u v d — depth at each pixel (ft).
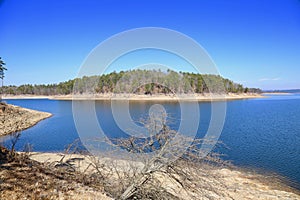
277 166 39.04
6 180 16.29
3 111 84.48
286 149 48.47
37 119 90.68
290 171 37.19
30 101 194.39
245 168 37.88
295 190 30.71
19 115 88.22
